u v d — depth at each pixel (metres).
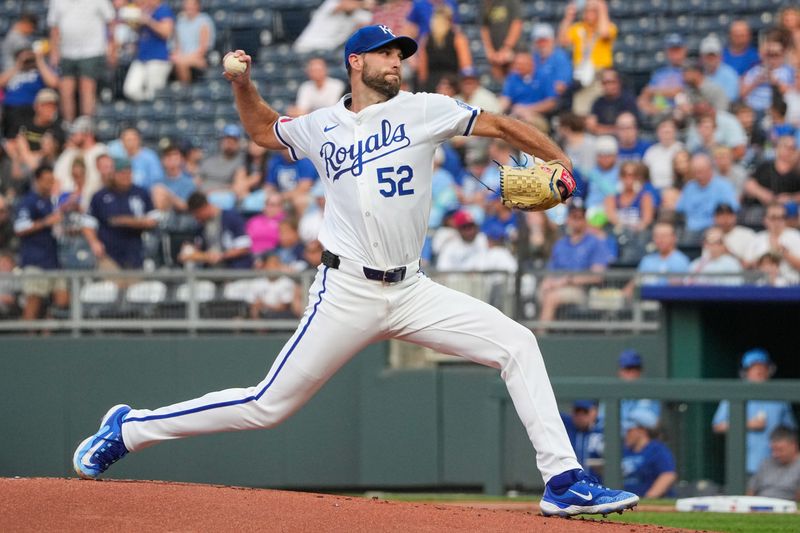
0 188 48.78
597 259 40.12
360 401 39.50
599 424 32.84
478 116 17.52
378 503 17.61
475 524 16.64
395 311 17.92
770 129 45.22
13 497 17.02
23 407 40.78
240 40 57.22
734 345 37.62
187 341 40.06
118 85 54.16
